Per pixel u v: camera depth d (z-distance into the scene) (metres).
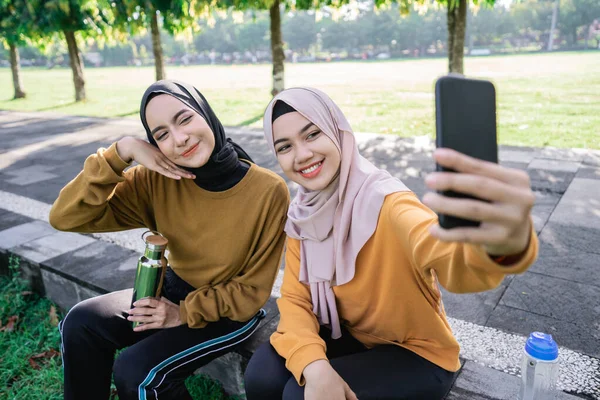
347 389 1.39
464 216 0.78
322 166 1.50
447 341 1.50
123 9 10.25
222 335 1.81
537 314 2.43
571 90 12.24
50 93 17.98
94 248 3.32
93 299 1.90
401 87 15.15
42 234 3.64
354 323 1.63
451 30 7.53
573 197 4.12
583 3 58.62
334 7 9.09
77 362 1.79
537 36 65.75
